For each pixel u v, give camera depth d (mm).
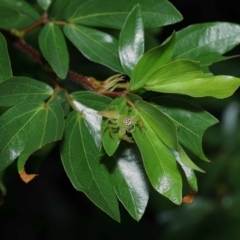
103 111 705
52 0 812
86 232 1413
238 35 789
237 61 1440
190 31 787
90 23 797
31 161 857
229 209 1204
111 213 720
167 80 726
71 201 1470
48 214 1446
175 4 1569
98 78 890
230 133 1253
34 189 1446
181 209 1216
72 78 770
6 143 722
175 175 709
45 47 783
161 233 1389
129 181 735
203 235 1195
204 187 1190
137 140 710
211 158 1222
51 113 724
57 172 1473
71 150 728
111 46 792
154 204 1220
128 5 787
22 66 922
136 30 753
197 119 740
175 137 703
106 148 703
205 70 778
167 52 725
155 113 709
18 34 825
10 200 1413
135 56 753
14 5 874
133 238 1388
